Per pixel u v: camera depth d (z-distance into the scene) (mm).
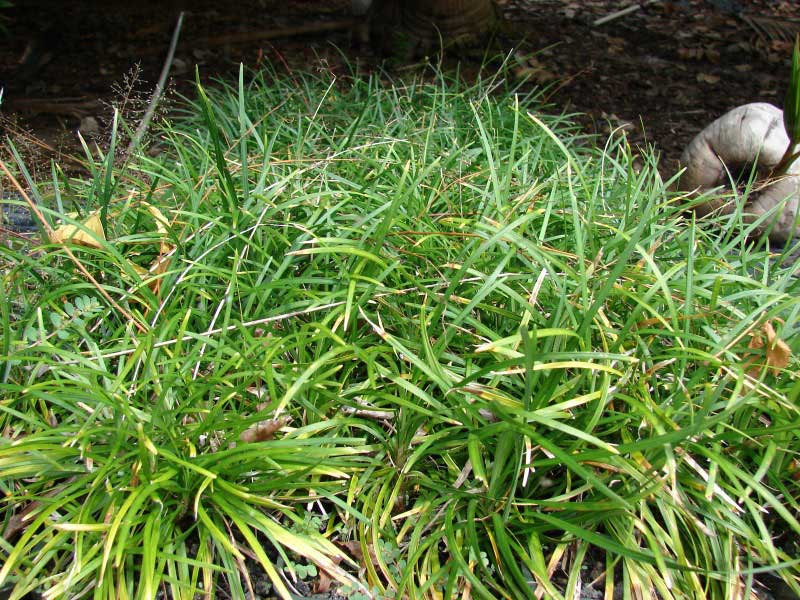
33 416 487
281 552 422
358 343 521
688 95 1533
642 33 1893
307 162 720
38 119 1329
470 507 450
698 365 512
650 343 519
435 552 444
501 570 432
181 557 416
